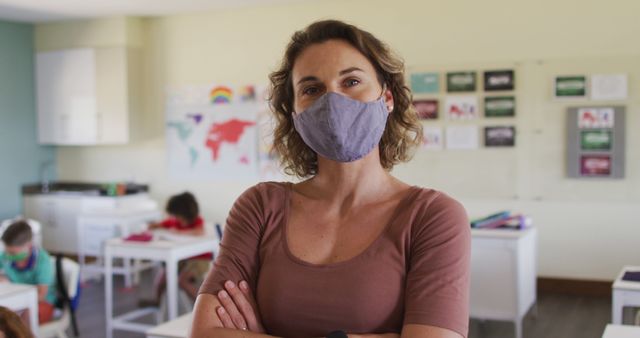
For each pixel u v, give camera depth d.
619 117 5.93
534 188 6.24
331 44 1.26
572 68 6.07
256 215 1.31
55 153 8.53
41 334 4.11
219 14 7.47
